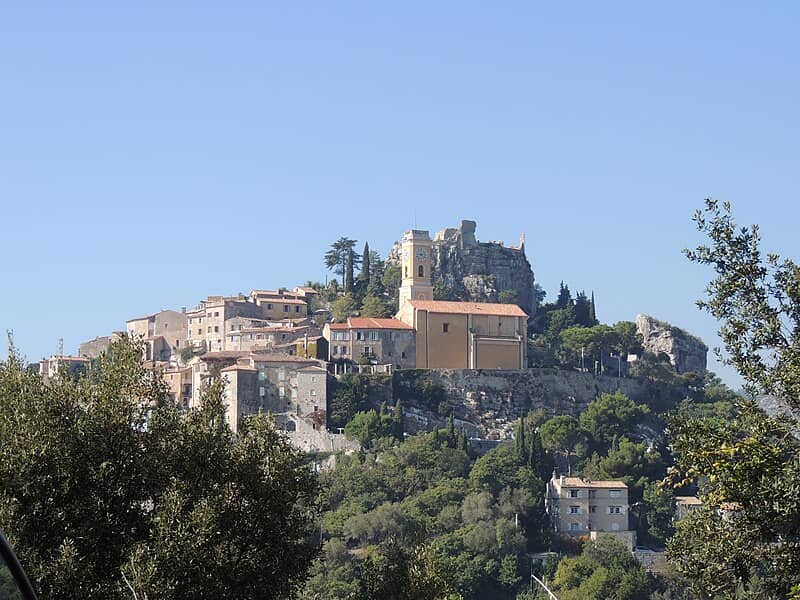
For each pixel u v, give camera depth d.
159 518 62.75
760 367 55.03
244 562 66.75
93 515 62.97
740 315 55.88
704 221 57.25
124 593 59.59
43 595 58.75
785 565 51.91
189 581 61.72
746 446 52.75
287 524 70.31
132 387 69.81
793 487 50.16
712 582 53.62
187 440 68.88
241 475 68.94
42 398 66.62
